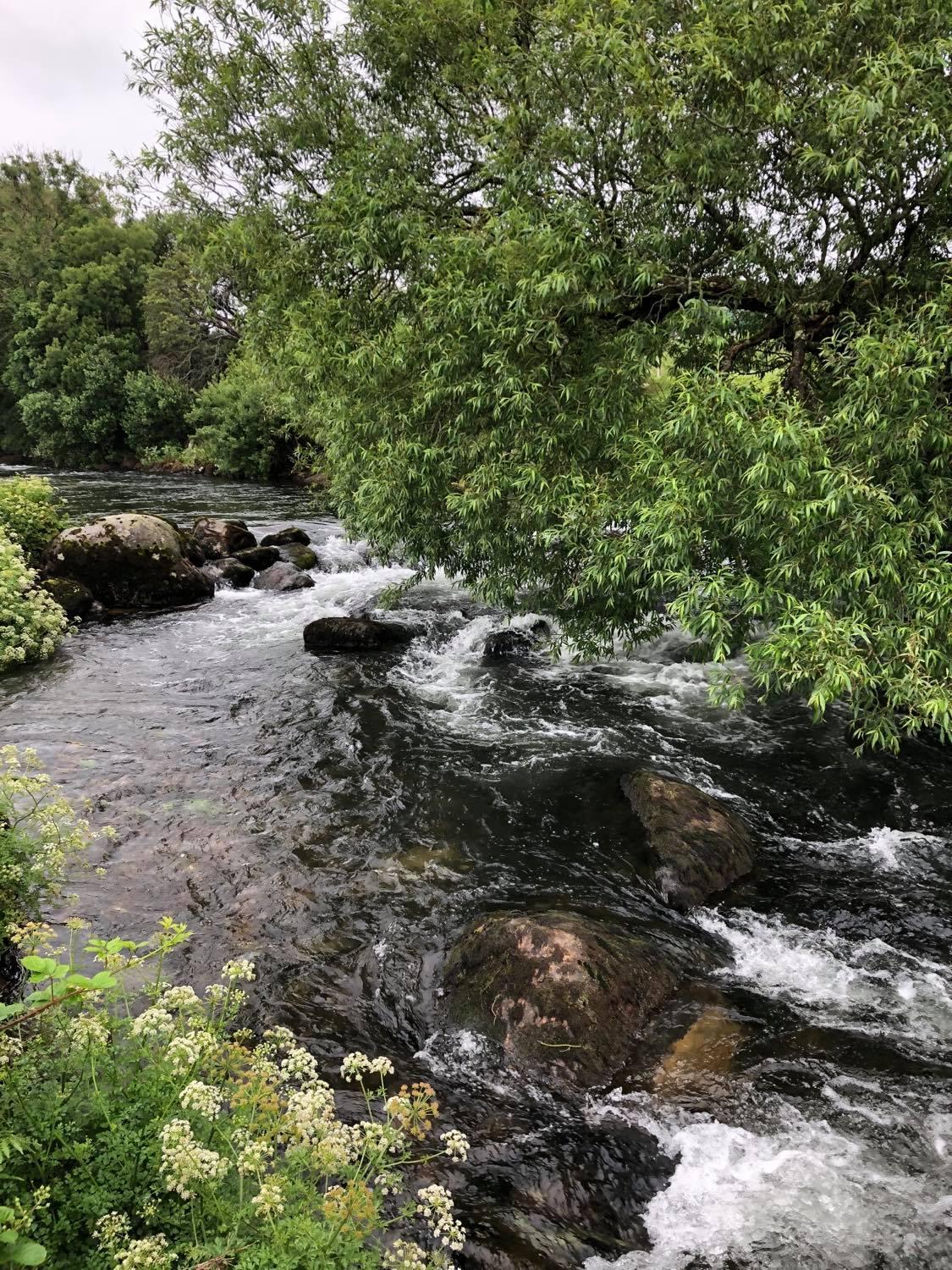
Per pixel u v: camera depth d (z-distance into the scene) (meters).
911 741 7.42
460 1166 3.18
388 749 7.41
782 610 5.07
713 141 5.84
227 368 36.91
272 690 8.91
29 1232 2.09
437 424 7.16
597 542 5.93
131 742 7.37
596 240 6.30
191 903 4.92
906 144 5.29
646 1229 2.97
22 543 12.37
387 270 7.51
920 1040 3.91
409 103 8.50
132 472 35.16
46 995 2.59
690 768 7.01
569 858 5.59
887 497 4.71
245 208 8.81
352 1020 4.04
